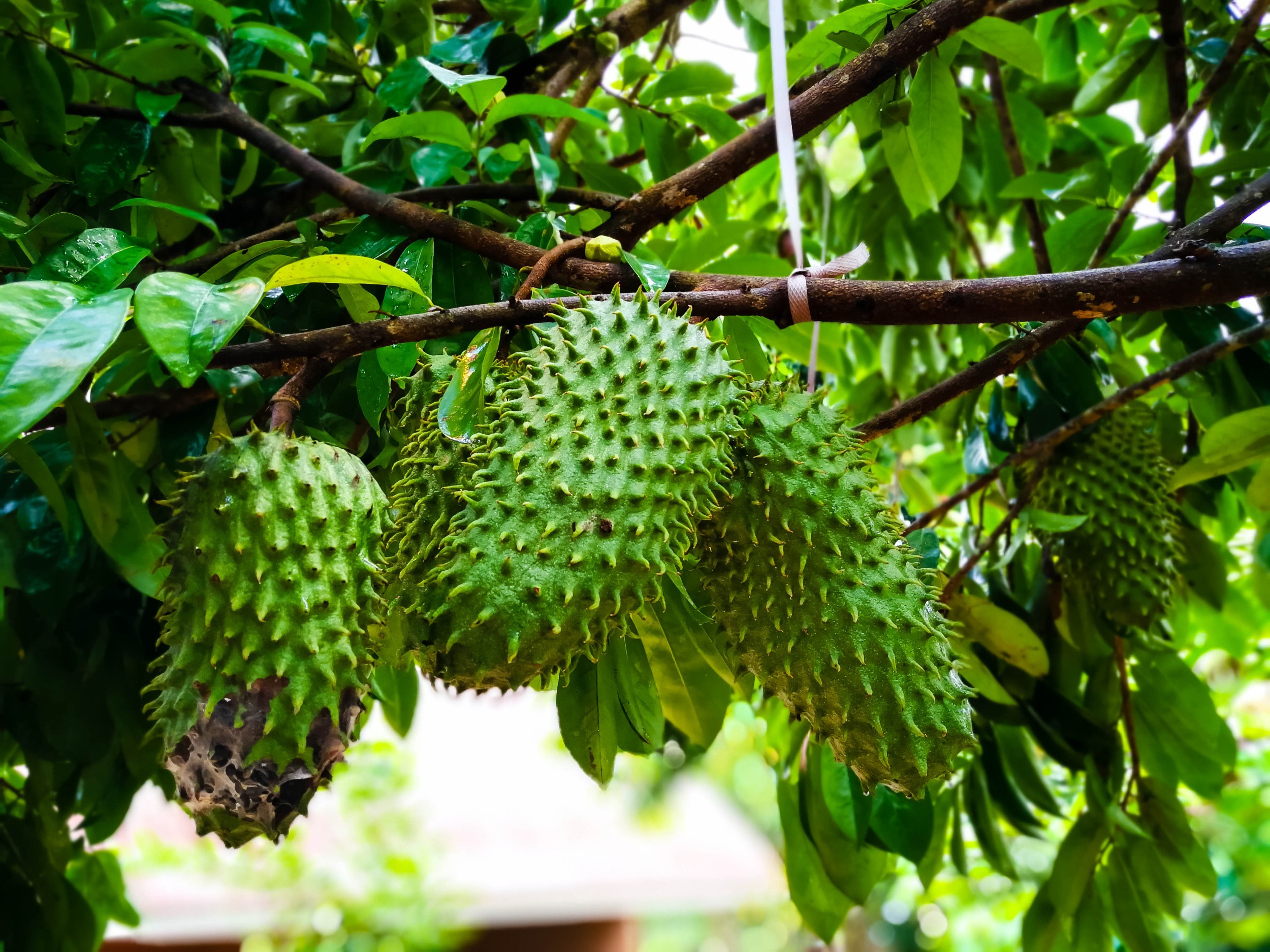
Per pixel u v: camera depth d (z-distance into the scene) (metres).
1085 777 1.18
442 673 0.75
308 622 0.75
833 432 0.85
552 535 0.73
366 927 3.02
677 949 8.30
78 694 1.04
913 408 1.01
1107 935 1.13
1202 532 1.26
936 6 0.93
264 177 1.16
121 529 0.95
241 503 0.76
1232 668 1.77
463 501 0.78
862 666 0.81
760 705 1.43
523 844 4.18
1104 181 1.19
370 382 0.90
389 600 0.80
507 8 1.16
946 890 2.03
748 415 0.84
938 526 1.48
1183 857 1.14
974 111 1.42
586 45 1.17
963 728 0.81
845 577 0.81
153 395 0.96
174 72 1.04
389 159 1.14
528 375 0.78
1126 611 1.12
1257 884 3.33
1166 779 1.20
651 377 0.78
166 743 0.76
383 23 1.17
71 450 0.93
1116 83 1.26
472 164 1.12
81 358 0.68
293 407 0.78
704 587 0.87
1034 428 1.14
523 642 0.72
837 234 1.58
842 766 1.05
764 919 7.58
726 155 1.01
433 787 4.52
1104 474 1.12
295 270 0.74
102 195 1.02
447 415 0.79
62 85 1.04
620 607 0.74
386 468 0.98
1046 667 1.10
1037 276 0.85
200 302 0.71
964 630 1.10
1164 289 0.84
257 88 1.15
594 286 0.92
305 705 0.75
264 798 0.74
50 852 1.15
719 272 1.24
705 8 1.46
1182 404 1.27
